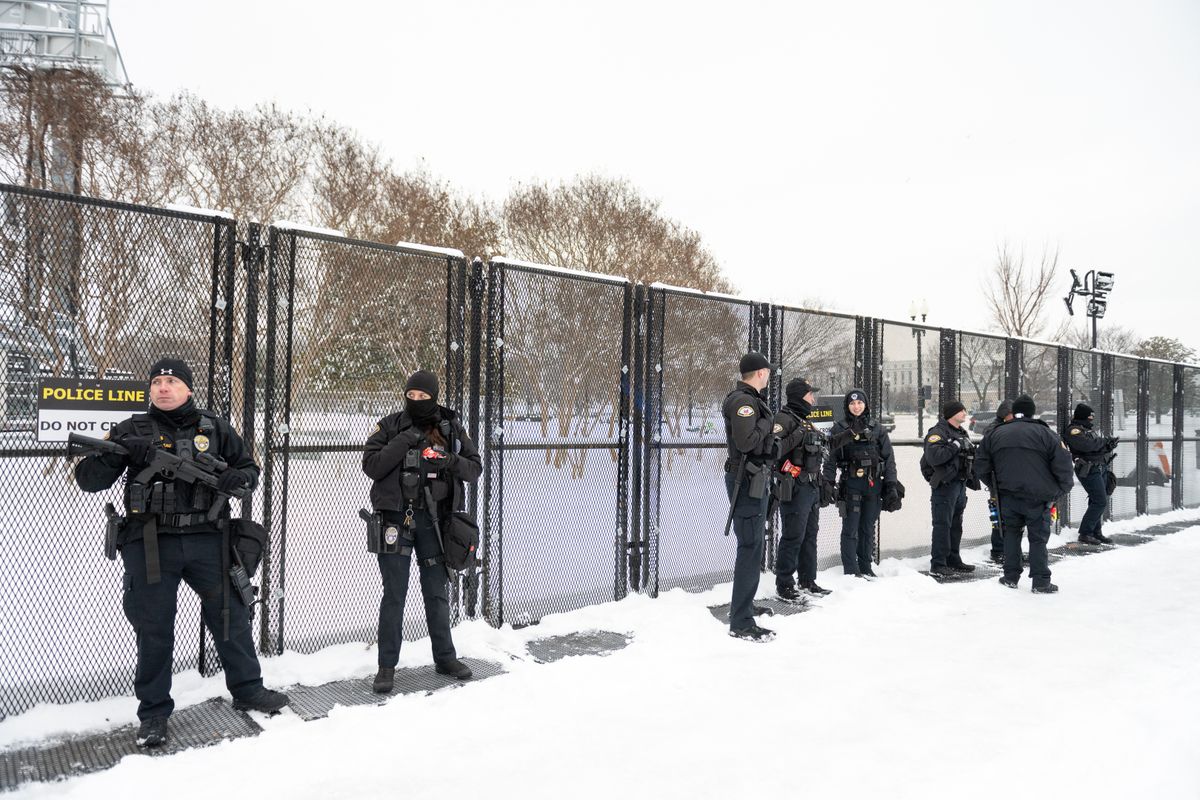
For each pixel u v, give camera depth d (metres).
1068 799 3.09
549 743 3.59
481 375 5.55
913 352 8.77
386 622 4.32
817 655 5.02
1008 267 25.66
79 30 20.11
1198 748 3.56
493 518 5.48
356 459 4.92
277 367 4.57
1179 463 13.33
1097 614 6.15
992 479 7.28
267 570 4.54
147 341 4.12
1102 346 33.75
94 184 14.73
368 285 4.93
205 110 16.22
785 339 7.50
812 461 6.47
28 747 3.47
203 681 4.23
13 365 3.76
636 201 21.09
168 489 3.57
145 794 3.03
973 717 3.94
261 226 4.51
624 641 5.32
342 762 3.36
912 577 7.45
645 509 6.38
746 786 3.18
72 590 4.05
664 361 6.54
